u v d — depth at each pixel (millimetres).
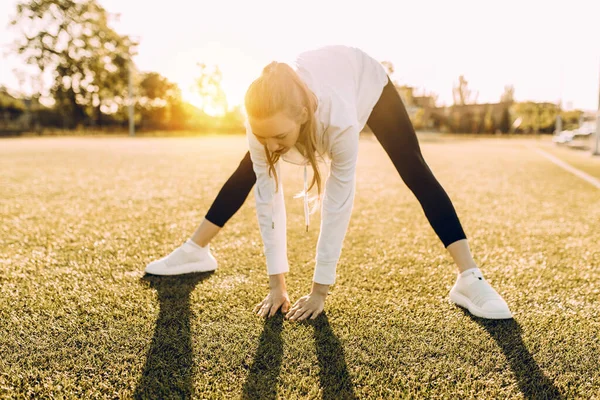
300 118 1255
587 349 1342
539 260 2174
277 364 1251
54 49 31000
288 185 4609
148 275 1898
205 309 1574
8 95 34219
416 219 3033
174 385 1161
